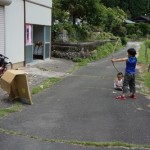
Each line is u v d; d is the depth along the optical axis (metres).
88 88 11.46
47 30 19.88
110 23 44.47
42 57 19.53
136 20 80.12
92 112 8.16
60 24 24.89
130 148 5.81
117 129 6.84
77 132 6.59
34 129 6.69
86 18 27.92
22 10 15.53
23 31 15.76
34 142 5.99
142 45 43.06
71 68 17.02
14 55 14.84
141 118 7.73
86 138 6.25
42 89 10.88
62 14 26.20
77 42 23.89
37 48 19.52
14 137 6.20
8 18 14.03
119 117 7.77
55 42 22.05
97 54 23.97
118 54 28.69
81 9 26.88
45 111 8.11
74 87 11.58
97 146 5.87
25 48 16.14
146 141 6.18
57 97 9.79
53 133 6.49
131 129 6.87
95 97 9.97
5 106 8.36
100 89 11.34
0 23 13.38
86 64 19.36
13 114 7.70
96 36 32.50
